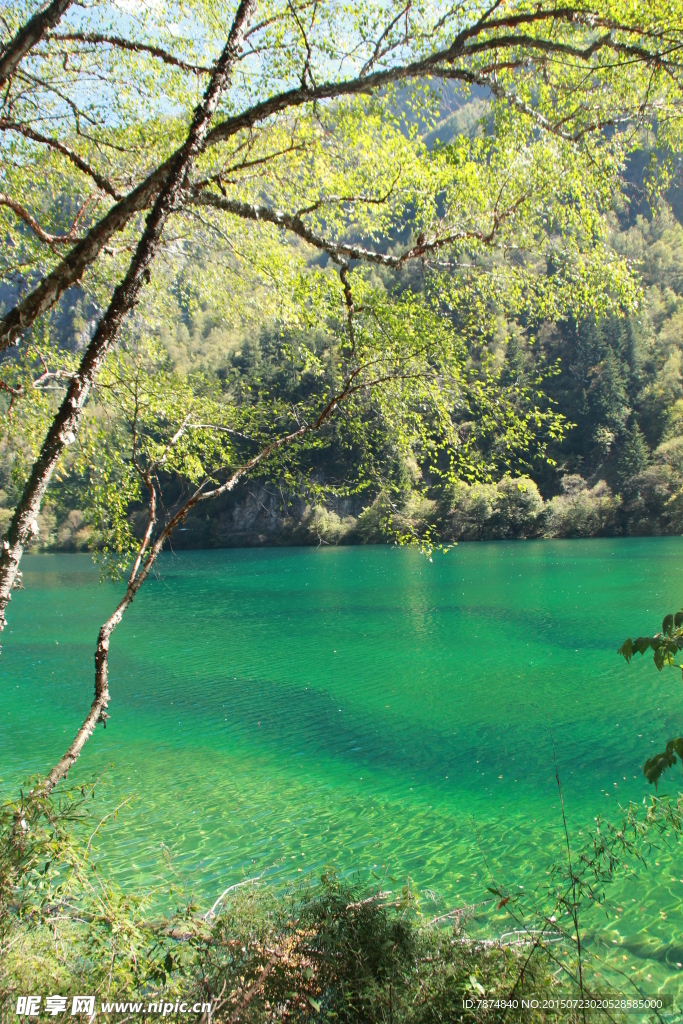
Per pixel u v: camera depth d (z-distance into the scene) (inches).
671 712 551.5
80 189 292.0
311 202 259.8
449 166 243.1
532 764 454.3
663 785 402.6
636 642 132.3
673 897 251.0
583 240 247.1
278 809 395.5
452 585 1464.1
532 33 233.9
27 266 286.2
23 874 137.4
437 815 381.7
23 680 748.6
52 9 178.7
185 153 165.6
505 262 246.4
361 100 229.8
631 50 211.9
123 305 163.6
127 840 353.1
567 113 245.9
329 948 132.3
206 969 138.3
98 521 263.0
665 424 3203.7
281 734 542.3
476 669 735.7
